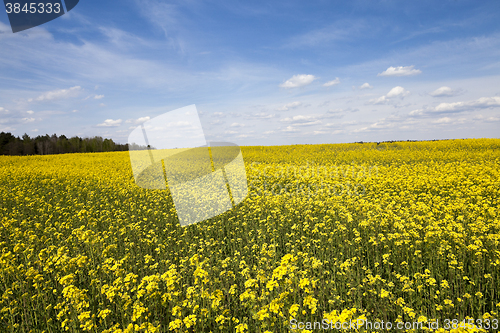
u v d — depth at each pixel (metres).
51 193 16.22
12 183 19.27
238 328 4.34
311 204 11.09
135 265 7.35
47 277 6.82
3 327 5.21
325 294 5.85
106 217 11.40
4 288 6.32
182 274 6.62
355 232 7.79
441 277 6.13
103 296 5.80
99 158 37.19
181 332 4.25
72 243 8.25
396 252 7.12
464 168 18.39
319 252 7.33
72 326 4.68
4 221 10.14
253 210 11.14
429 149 35.56
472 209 9.85
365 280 5.77
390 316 5.36
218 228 9.73
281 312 4.09
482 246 6.63
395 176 16.48
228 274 6.20
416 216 8.57
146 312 5.23
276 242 8.41
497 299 5.68
